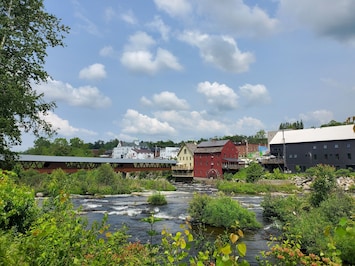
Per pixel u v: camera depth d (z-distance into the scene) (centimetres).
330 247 402
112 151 13275
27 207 533
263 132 12975
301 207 1770
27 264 222
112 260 374
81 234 333
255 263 1072
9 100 1017
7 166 1113
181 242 267
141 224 1902
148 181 4869
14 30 1147
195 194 2119
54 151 8112
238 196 3741
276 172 5184
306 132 5875
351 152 5009
